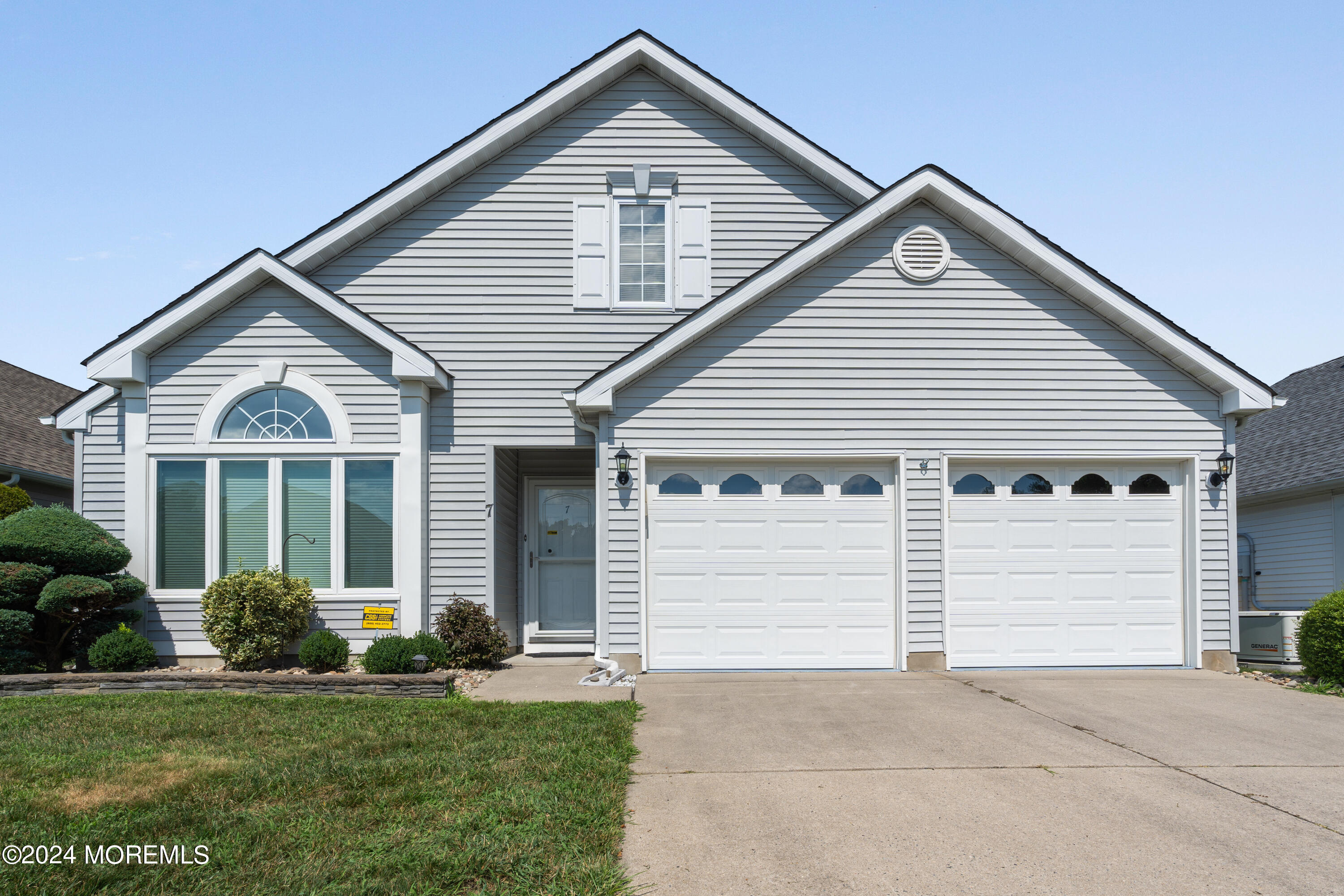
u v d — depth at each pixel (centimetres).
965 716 776
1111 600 1045
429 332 1168
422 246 1179
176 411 1059
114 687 891
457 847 454
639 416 1023
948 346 1044
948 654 1020
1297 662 1046
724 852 468
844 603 1031
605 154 1199
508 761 607
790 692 884
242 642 968
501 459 1196
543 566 1328
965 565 1038
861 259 1045
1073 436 1043
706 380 1029
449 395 1152
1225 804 550
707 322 1011
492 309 1174
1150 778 600
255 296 1071
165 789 543
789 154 1197
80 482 1057
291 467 1070
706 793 563
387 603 1056
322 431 1070
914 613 1023
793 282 1041
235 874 420
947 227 1052
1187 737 709
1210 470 1047
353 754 627
